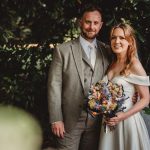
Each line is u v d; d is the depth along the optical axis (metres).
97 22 2.45
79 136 2.54
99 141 2.38
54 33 3.76
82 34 2.49
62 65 2.45
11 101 3.66
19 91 3.70
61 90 2.49
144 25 3.40
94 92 2.16
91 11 2.43
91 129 2.51
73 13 3.65
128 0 3.36
